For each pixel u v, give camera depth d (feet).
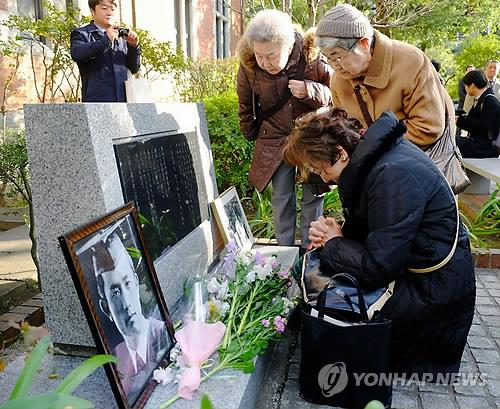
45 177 7.08
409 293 7.03
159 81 21.15
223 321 7.70
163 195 9.00
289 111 11.18
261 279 8.48
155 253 8.37
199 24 41.93
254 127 11.91
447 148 9.17
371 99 9.07
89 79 12.17
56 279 7.24
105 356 4.20
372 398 6.70
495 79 26.76
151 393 6.24
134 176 8.00
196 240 10.10
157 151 9.01
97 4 11.79
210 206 11.36
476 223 15.70
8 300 10.19
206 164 11.62
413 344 7.41
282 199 12.00
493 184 23.85
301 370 7.12
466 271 7.14
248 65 10.87
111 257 6.30
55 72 18.76
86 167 6.95
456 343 7.39
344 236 7.84
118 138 7.64
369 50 8.55
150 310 6.97
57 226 7.16
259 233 15.34
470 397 7.43
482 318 10.18
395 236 6.52
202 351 6.47
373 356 6.54
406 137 8.94
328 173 7.29
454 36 51.34
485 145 20.71
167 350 7.00
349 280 7.00
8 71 18.84
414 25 42.98
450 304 7.03
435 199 6.81
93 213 7.04
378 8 27.71
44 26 17.26
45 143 7.00
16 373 6.91
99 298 5.85
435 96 8.70
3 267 11.84
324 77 11.02
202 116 11.71
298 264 8.87
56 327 7.39
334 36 8.29
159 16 32.63
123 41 12.50
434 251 6.86
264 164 11.68
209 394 6.27
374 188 6.66
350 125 7.14
